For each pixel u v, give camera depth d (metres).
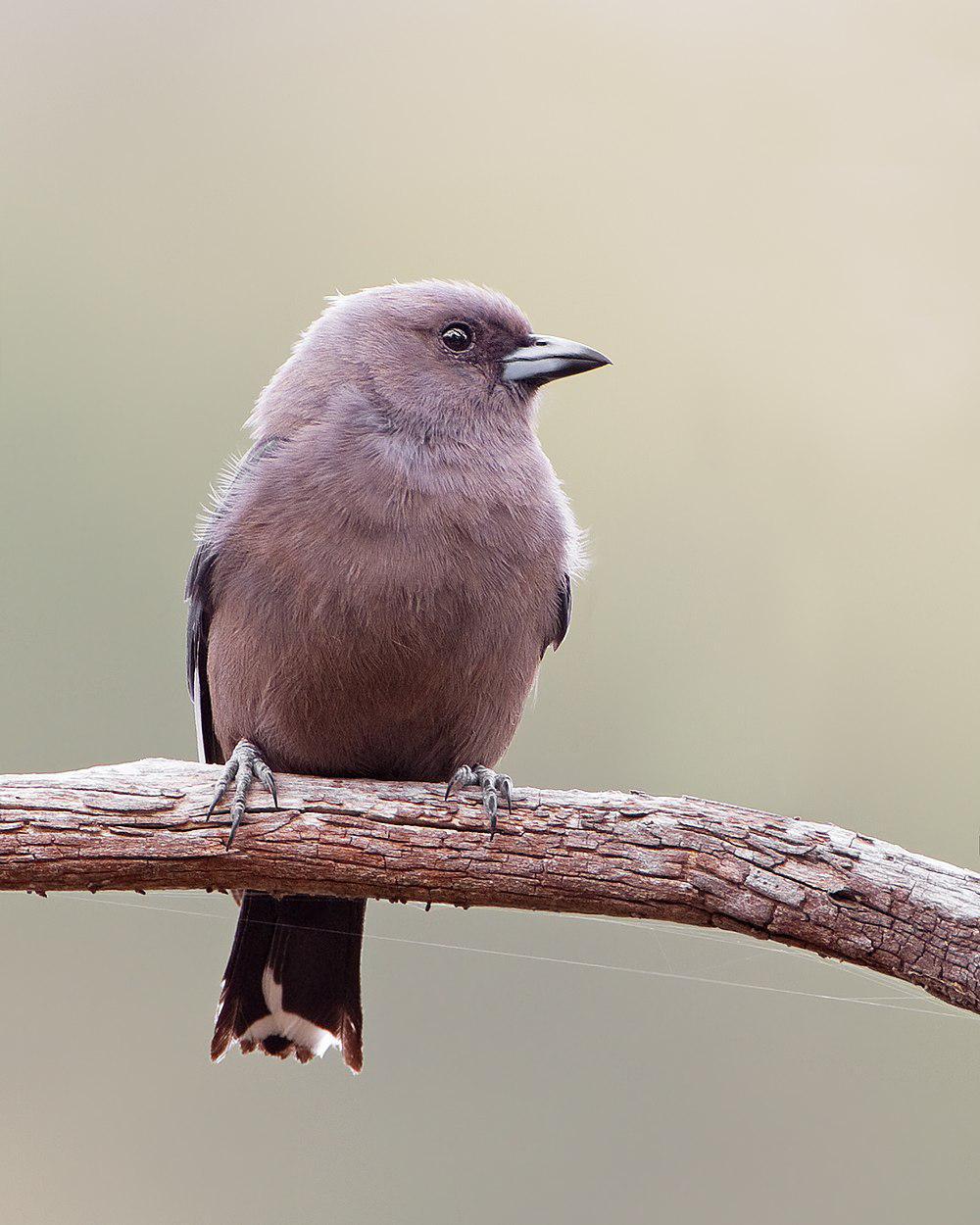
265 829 8.84
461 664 9.87
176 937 12.70
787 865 8.67
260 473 10.02
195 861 8.80
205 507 10.68
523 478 10.26
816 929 8.61
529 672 10.42
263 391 11.02
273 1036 10.38
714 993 12.19
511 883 8.84
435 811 8.94
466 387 10.52
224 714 10.51
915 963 8.52
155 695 13.38
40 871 8.66
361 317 10.69
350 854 8.84
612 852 8.80
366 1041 12.17
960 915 8.46
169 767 9.03
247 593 9.95
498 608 9.88
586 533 11.36
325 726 10.12
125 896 12.22
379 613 9.66
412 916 12.34
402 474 9.92
